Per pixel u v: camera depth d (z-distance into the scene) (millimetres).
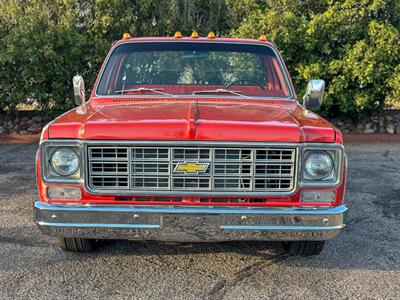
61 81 9883
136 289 3404
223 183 3164
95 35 10125
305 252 3973
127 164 3141
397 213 5309
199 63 4473
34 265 3773
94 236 3236
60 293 3326
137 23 10312
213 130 3100
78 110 3779
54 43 9523
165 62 4480
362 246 4297
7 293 3311
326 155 3184
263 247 4203
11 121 10375
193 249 4137
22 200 5582
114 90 4309
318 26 9766
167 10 10391
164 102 3963
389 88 9922
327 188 3193
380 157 8531
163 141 3094
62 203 3227
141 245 4207
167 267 3777
